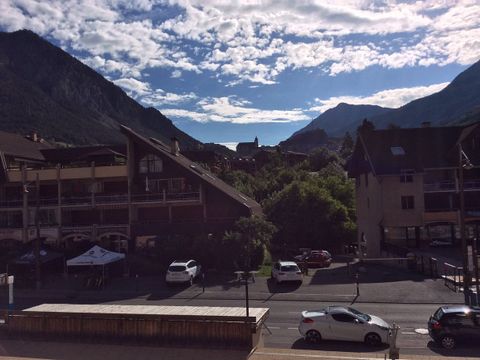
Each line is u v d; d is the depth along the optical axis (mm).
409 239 48781
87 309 20031
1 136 56688
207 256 40281
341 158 157250
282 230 58500
